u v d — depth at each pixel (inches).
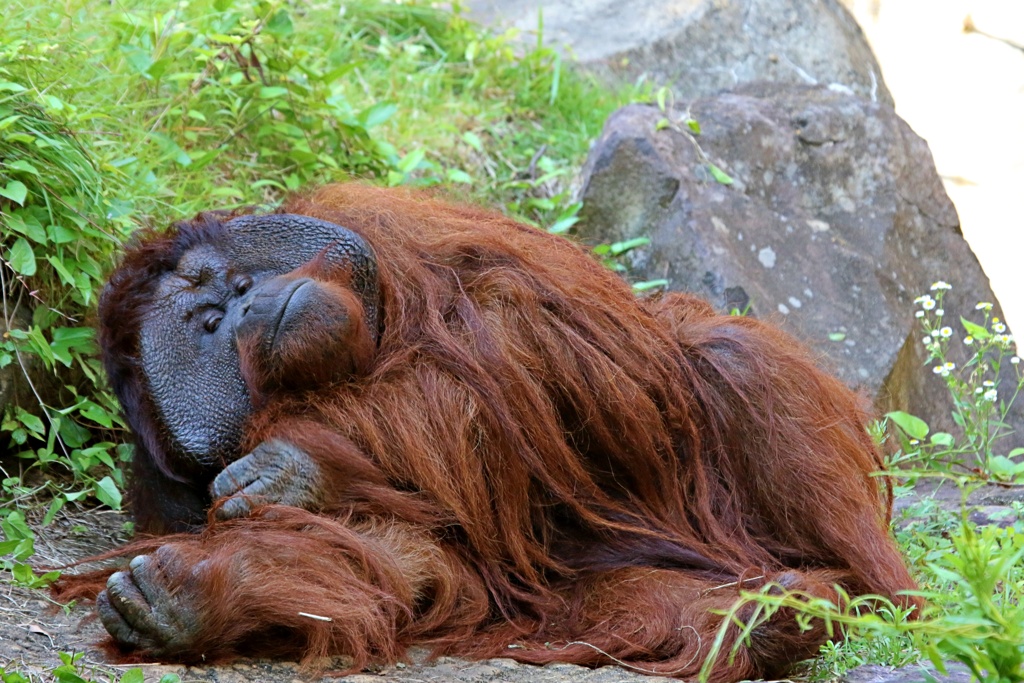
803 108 557.3
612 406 289.6
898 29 1190.9
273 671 228.5
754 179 533.6
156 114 468.1
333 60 622.8
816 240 514.6
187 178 441.7
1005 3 1160.8
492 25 756.6
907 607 277.3
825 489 293.0
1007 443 490.0
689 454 301.9
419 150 519.5
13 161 347.3
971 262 546.3
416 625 253.4
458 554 270.8
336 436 260.2
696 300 345.1
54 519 322.7
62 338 338.6
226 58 489.1
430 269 300.5
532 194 575.8
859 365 476.7
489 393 275.9
